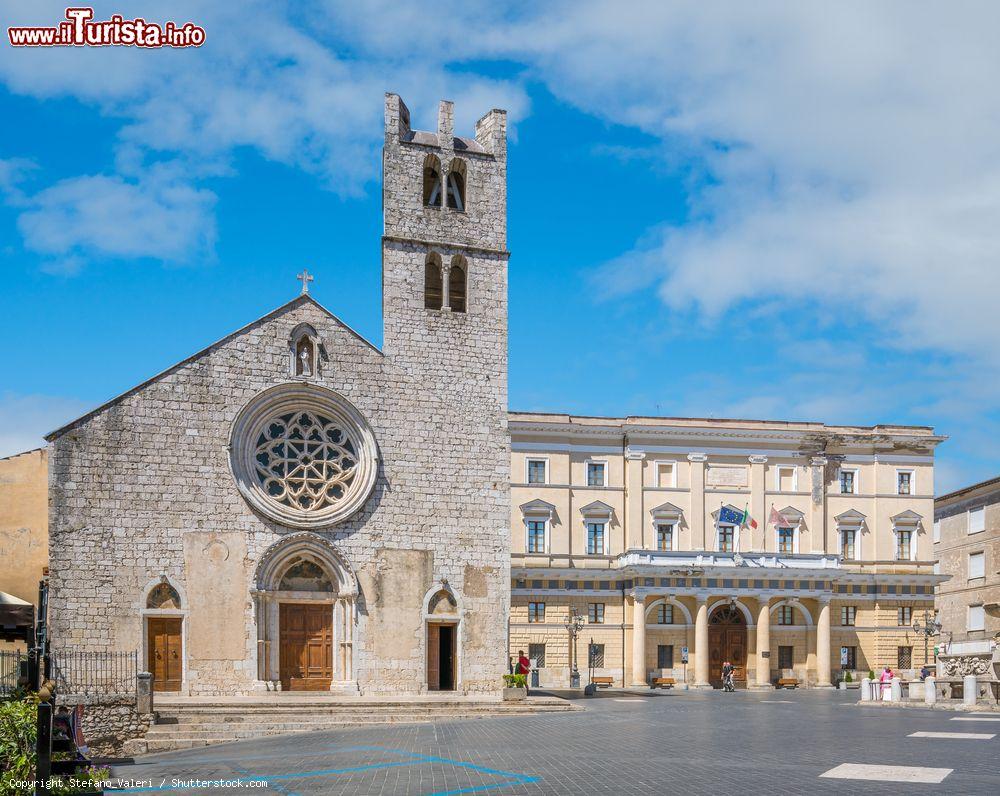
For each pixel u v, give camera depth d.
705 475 89.81
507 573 53.16
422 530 52.22
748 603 87.56
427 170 56.62
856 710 48.84
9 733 26.88
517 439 87.88
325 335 52.31
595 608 87.12
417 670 51.00
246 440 50.34
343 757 33.84
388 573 51.34
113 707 41.81
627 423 89.69
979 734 34.12
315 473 51.53
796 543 89.81
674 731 38.19
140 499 48.38
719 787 24.53
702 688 84.19
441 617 51.72
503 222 56.22
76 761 27.89
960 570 96.69
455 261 55.62
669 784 25.30
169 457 49.03
